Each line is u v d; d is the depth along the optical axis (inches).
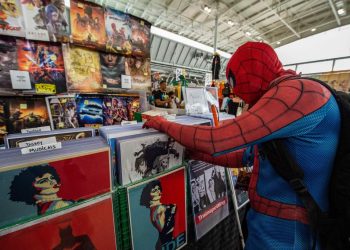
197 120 44.2
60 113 51.5
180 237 38.1
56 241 23.4
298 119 21.7
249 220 32.8
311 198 24.8
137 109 65.3
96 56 52.3
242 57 28.4
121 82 57.7
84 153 24.4
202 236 42.8
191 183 40.2
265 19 258.5
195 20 260.2
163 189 34.1
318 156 24.0
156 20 259.6
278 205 27.6
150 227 32.9
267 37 322.3
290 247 26.2
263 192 30.0
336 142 24.1
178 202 37.0
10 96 45.0
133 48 57.6
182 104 72.1
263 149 28.0
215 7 223.9
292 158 25.0
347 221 23.5
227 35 312.3
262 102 24.0
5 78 41.0
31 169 21.1
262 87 28.2
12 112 45.4
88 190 25.4
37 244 22.2
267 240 28.1
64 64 47.3
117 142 28.4
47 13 42.9
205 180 43.8
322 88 24.1
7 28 39.0
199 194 42.2
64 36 45.4
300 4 223.1
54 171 22.5
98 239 26.8
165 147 33.8
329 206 26.3
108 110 59.9
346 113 23.9
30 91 44.1
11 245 20.6
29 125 47.6
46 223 22.5
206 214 43.6
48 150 24.8
